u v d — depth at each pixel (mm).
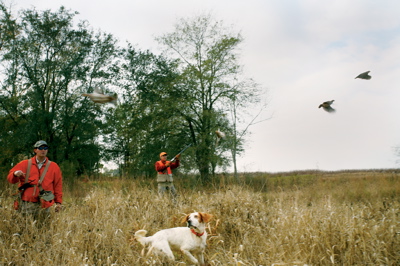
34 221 5254
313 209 6438
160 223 6488
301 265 4523
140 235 5223
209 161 24406
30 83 26594
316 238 5035
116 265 4500
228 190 7391
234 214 6477
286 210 6562
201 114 27234
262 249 5227
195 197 8164
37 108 26297
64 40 27844
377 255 4555
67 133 29266
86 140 29875
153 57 30578
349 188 15031
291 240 5191
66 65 27812
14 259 4512
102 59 29656
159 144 27656
